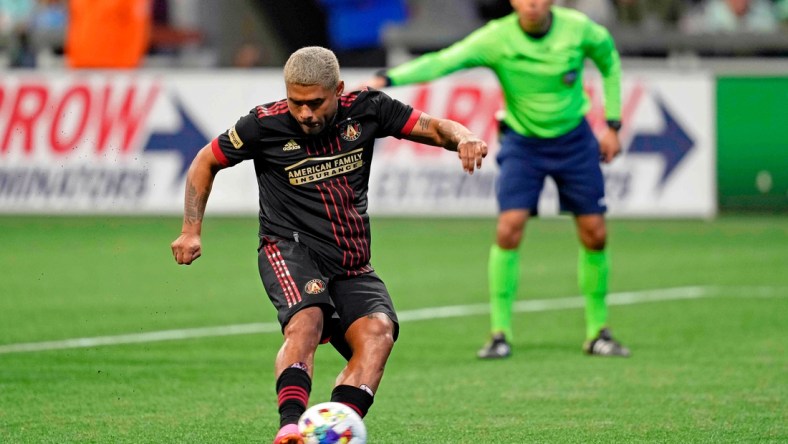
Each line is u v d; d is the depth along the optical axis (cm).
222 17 6600
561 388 2336
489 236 5012
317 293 1661
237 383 2392
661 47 5944
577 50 2750
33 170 5450
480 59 2756
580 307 3456
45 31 6297
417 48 5834
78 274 3978
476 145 1647
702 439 1889
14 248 4597
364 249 1727
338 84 1641
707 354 2719
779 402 2178
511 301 2773
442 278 3969
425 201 5362
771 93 5459
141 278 3919
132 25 5850
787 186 5519
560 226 5431
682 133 5359
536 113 2750
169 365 2577
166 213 5416
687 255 4500
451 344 2884
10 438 1894
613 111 2862
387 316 1673
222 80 5388
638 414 2084
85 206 5431
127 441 1881
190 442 1880
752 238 4938
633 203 5362
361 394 1588
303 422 1512
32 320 3134
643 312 3341
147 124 5412
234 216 5578
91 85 5425
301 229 1711
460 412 2114
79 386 2339
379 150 5384
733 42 5938
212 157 1711
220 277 3966
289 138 1694
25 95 5447
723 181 5522
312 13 6731
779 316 3253
